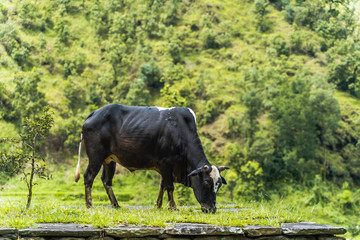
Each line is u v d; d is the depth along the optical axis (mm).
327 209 44750
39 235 6930
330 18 88562
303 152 54625
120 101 59500
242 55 73188
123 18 75750
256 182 45031
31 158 9727
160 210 9773
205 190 9727
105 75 62781
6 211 8891
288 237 7691
